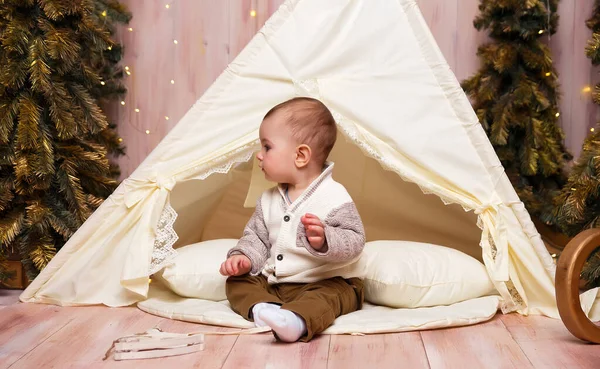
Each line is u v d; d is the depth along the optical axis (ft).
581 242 5.22
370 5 6.34
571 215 6.88
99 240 6.44
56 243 7.68
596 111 9.18
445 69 6.20
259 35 6.33
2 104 7.32
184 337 5.03
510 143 8.63
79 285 6.37
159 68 9.50
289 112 5.90
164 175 6.29
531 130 8.39
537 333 5.54
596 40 7.27
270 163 5.91
